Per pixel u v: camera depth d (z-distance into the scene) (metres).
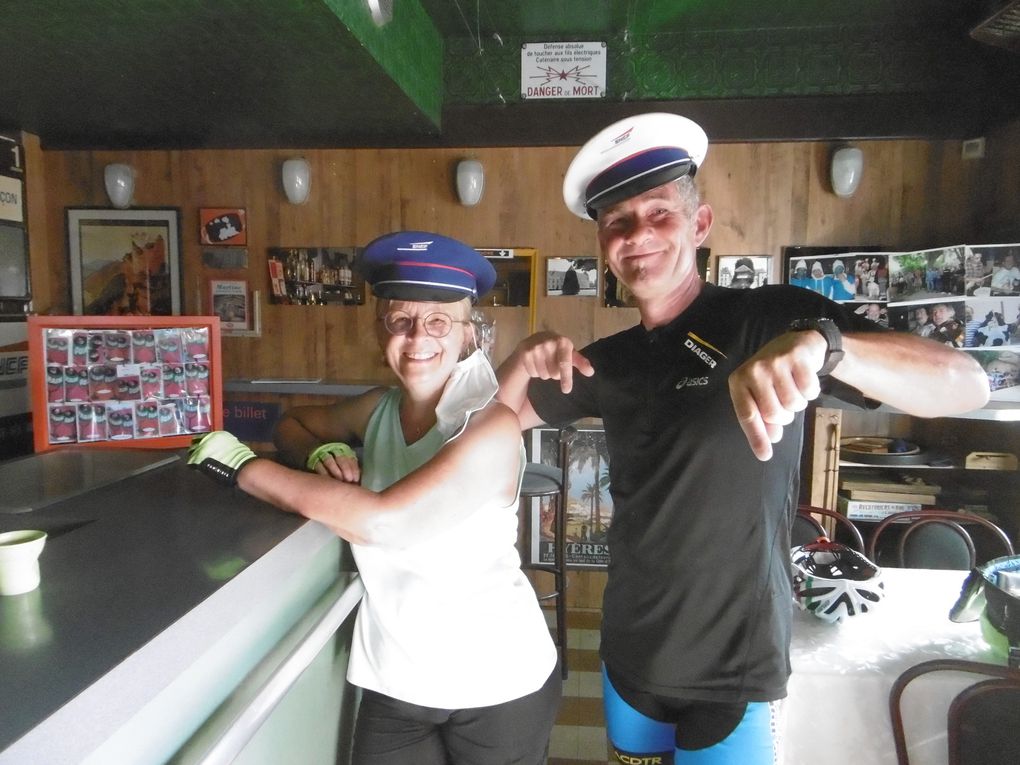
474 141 3.08
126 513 1.01
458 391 1.09
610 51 2.99
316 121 2.88
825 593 1.48
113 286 3.26
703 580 1.12
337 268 3.21
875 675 1.28
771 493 1.11
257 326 3.26
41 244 3.21
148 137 3.12
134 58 2.15
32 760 0.47
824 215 3.02
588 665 2.72
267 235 3.22
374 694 1.12
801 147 3.00
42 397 1.62
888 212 2.99
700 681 1.12
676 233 1.16
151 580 0.76
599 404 1.29
